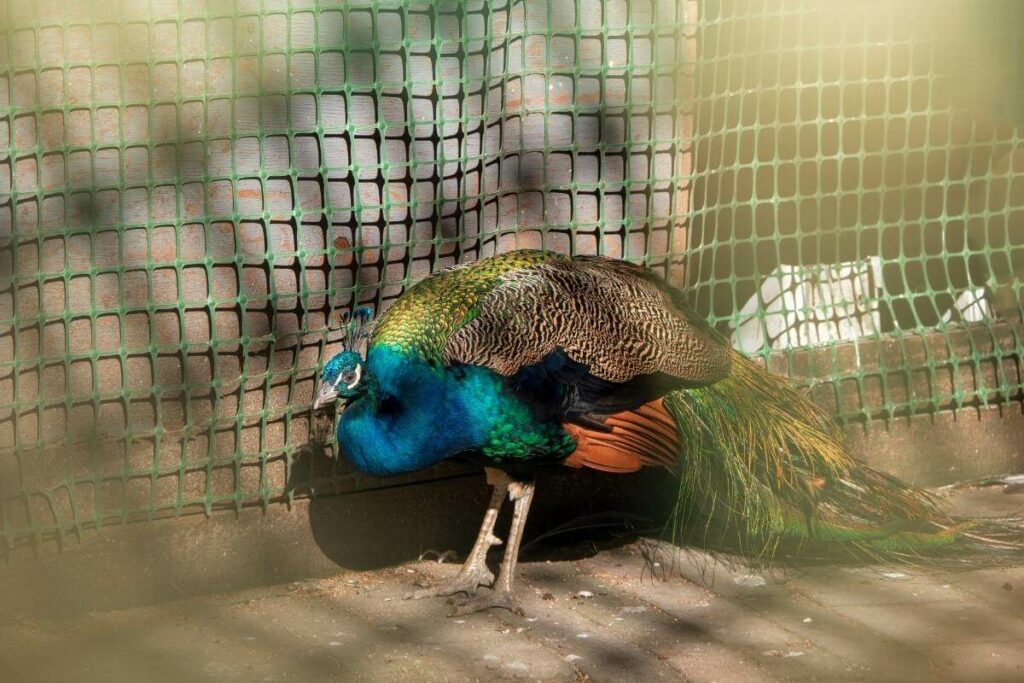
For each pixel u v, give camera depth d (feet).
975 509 13.88
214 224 12.62
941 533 13.07
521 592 12.96
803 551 13.28
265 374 12.81
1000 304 14.34
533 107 13.16
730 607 12.76
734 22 13.41
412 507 13.26
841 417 13.97
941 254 14.14
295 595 12.92
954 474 14.26
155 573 12.75
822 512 12.99
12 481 12.41
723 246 14.44
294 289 12.82
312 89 12.66
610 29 13.20
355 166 12.80
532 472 12.76
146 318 12.58
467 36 12.90
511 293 12.46
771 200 13.69
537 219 13.28
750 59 13.62
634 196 13.44
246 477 12.89
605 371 12.50
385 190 12.89
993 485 14.23
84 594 12.62
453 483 13.34
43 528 12.49
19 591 12.50
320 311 12.89
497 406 12.38
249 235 12.69
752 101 14.17
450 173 13.01
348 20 12.67
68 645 12.32
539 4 13.07
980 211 14.58
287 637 12.44
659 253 13.56
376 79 12.76
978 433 14.28
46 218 12.33
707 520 13.57
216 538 12.85
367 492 13.15
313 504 13.04
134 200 12.46
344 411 12.71
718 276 14.49
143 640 12.39
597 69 13.23
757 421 12.92
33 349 12.38
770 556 13.32
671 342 12.68
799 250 13.87
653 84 13.34
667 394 12.75
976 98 14.17
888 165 14.65
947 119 14.24
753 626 12.53
